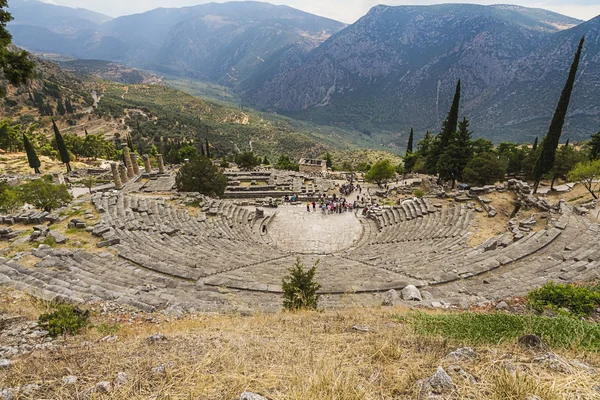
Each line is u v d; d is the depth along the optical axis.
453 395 4.16
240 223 32.44
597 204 26.22
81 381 4.88
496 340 6.56
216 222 29.58
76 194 47.75
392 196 47.72
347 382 4.29
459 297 12.76
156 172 54.22
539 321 7.43
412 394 4.34
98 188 47.28
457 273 16.08
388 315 9.73
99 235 20.66
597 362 5.45
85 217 24.08
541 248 18.19
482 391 4.22
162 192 38.59
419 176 68.94
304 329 8.23
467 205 29.09
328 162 95.62
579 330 6.83
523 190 28.28
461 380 4.54
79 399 4.33
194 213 31.08
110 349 6.42
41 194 27.69
